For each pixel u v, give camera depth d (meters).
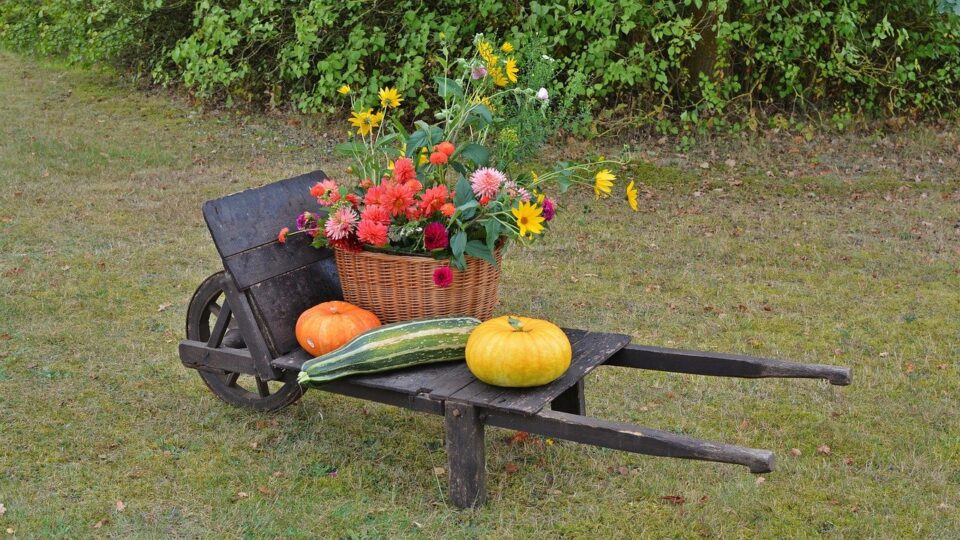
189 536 3.50
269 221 4.17
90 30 12.98
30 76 14.07
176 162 9.88
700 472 4.03
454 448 3.61
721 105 9.99
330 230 3.90
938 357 5.27
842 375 3.63
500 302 6.16
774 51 10.22
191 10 12.67
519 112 6.22
